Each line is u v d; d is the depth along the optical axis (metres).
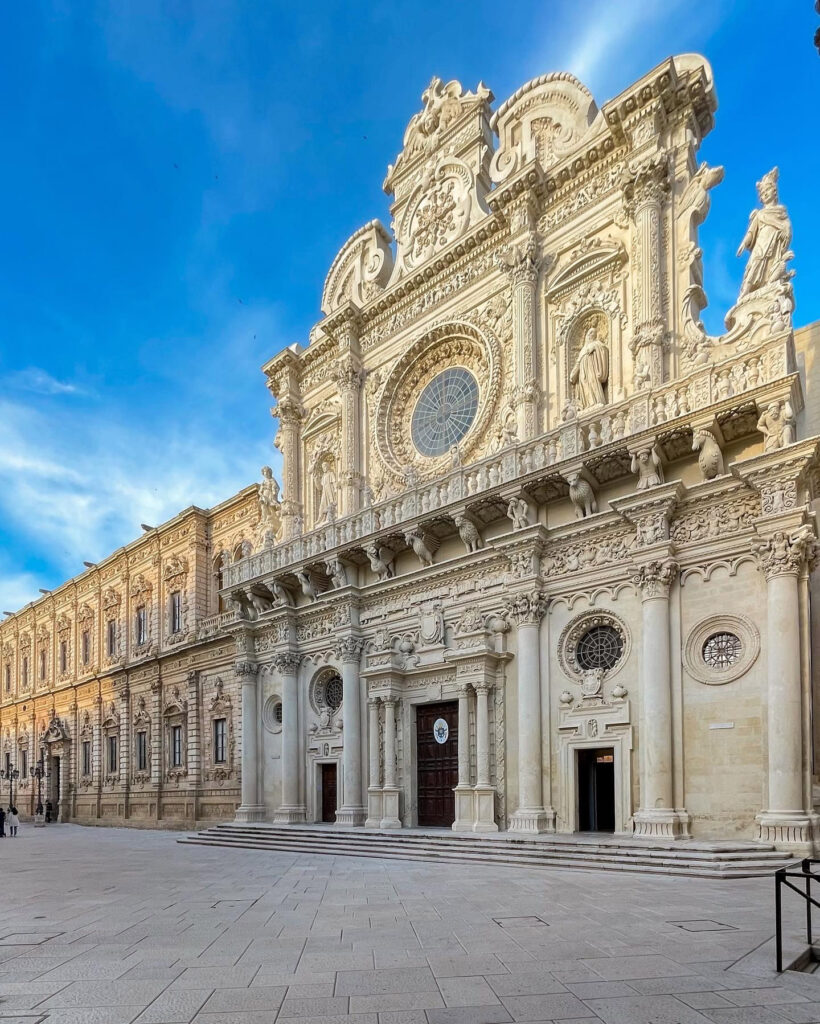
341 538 29.14
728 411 18.84
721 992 7.41
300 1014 7.09
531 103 28.44
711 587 19.08
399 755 25.53
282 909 12.87
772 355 18.62
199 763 37.66
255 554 33.09
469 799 22.39
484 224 27.69
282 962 9.09
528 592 22.20
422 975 8.30
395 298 31.28
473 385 28.50
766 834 16.59
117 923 12.02
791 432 17.95
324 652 29.36
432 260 29.48
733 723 18.08
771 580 17.56
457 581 24.94
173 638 41.97
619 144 24.62
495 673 23.05
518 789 21.69
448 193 30.75
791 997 7.21
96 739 47.38
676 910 11.62
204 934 10.93
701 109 24.06
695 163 23.70
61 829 42.28
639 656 20.09
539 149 27.92
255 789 31.02
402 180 32.97
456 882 15.41
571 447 22.05
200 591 41.06
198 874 18.61
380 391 31.12
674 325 22.23
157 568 44.50
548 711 21.61
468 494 24.52
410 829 23.83
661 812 18.25
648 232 22.66
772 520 17.70
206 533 42.03
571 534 21.88
